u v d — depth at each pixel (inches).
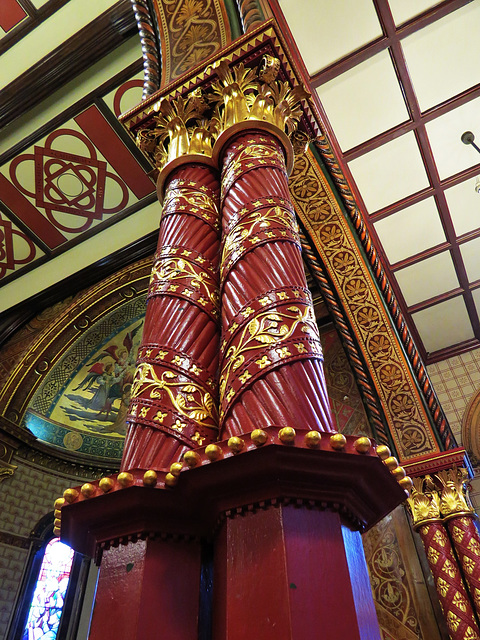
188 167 101.0
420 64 193.3
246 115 99.3
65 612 328.8
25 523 323.6
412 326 295.9
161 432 57.6
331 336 310.7
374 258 233.5
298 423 49.4
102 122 252.2
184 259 80.0
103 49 229.3
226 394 57.6
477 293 277.7
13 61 237.8
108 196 285.4
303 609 36.0
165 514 47.6
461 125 210.7
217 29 130.0
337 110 208.1
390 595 224.7
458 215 242.8
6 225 303.7
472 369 297.3
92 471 374.9
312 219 226.7
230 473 43.4
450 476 215.8
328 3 179.9
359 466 43.0
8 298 344.5
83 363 367.6
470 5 177.2
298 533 40.5
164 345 67.2
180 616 43.1
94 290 330.0
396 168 225.9
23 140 262.1
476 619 181.9
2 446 320.2
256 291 65.3
